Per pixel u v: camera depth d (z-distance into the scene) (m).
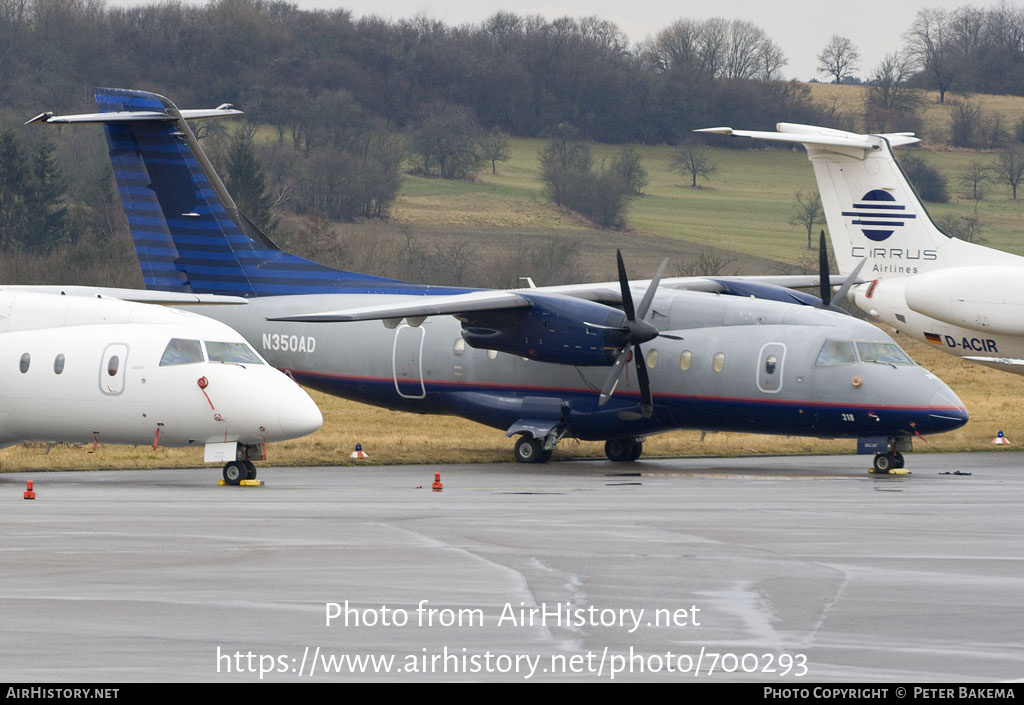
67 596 47.72
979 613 45.69
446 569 53.44
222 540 60.72
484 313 107.75
